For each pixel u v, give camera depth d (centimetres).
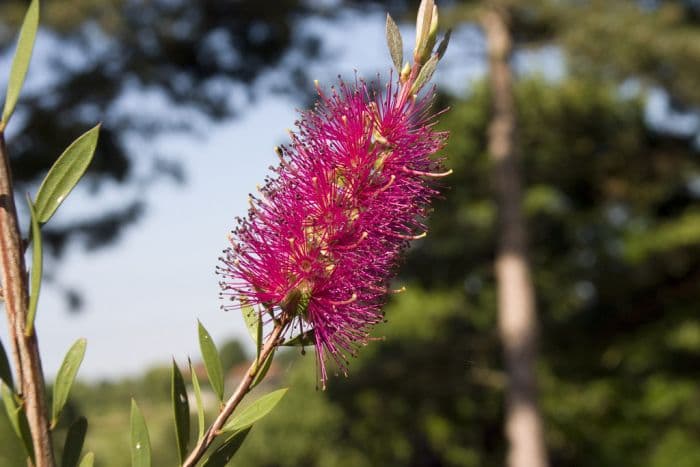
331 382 1334
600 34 1078
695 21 1184
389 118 146
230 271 142
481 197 1728
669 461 1595
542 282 1698
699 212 1616
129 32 1008
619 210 1761
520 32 1229
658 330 1603
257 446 1627
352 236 142
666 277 1592
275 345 139
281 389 139
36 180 1005
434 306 1600
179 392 137
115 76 1029
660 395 1627
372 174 143
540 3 1113
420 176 146
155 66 1062
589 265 1694
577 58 1141
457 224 1585
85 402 738
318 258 142
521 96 1716
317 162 144
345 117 145
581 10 1102
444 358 1296
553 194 1761
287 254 142
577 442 1675
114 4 992
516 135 1256
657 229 1636
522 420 1184
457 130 1761
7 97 124
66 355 129
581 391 1655
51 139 999
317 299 142
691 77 1086
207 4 1033
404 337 1559
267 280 141
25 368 122
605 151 1709
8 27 990
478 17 1148
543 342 1550
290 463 1612
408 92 148
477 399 1455
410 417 1441
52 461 123
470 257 1606
